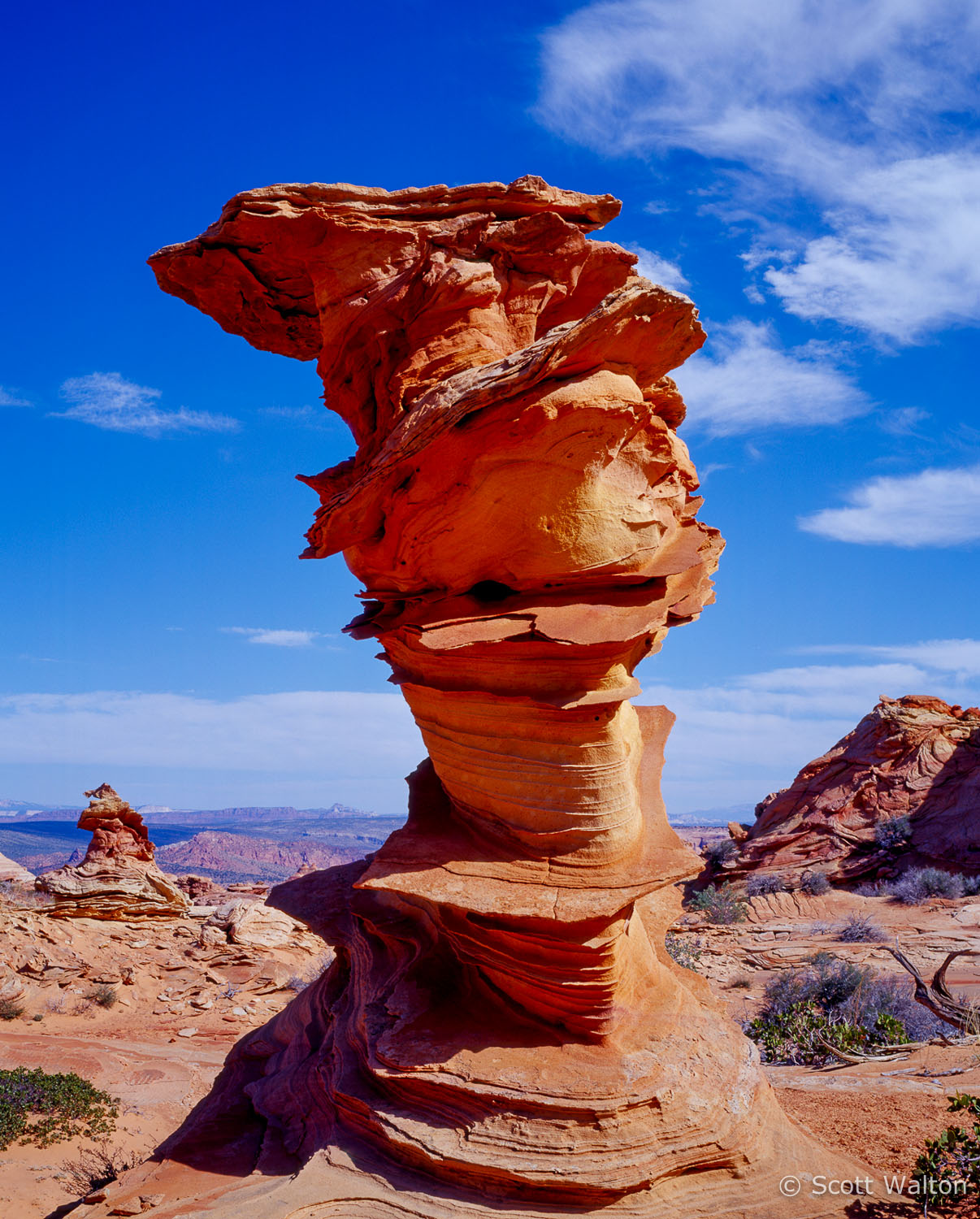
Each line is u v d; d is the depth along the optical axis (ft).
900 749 155.53
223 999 112.68
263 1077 36.96
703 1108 26.03
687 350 28.07
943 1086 36.32
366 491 29.73
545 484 27.20
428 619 30.14
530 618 27.89
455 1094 25.98
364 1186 24.94
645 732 35.35
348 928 38.91
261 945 129.90
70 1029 98.37
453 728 30.25
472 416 26.84
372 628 34.04
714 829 566.36
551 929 27.12
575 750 27.68
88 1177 56.18
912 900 121.29
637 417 27.53
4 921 117.60
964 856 133.80
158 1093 76.33
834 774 160.35
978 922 105.70
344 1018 33.81
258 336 39.81
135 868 145.38
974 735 151.02
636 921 31.99
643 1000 30.04
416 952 32.30
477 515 28.22
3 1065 81.71
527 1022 28.30
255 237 32.89
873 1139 30.01
